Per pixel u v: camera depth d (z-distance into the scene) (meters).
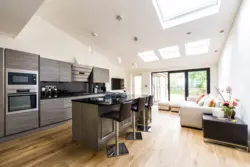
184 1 2.66
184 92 5.74
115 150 2.10
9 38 2.81
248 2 2.00
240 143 2.16
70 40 4.19
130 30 3.46
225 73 3.69
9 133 2.49
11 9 1.86
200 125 3.04
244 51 2.21
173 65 5.65
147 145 2.31
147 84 6.64
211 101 3.17
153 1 2.51
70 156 1.96
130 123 3.17
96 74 4.97
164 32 3.38
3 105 2.43
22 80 2.70
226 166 1.72
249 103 2.08
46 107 3.11
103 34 3.83
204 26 2.99
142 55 5.43
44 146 2.26
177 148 2.20
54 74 3.49
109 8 2.74
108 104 2.04
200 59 4.85
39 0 1.77
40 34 3.39
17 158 1.89
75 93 4.39
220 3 2.34
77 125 2.40
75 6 2.81
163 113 4.66
